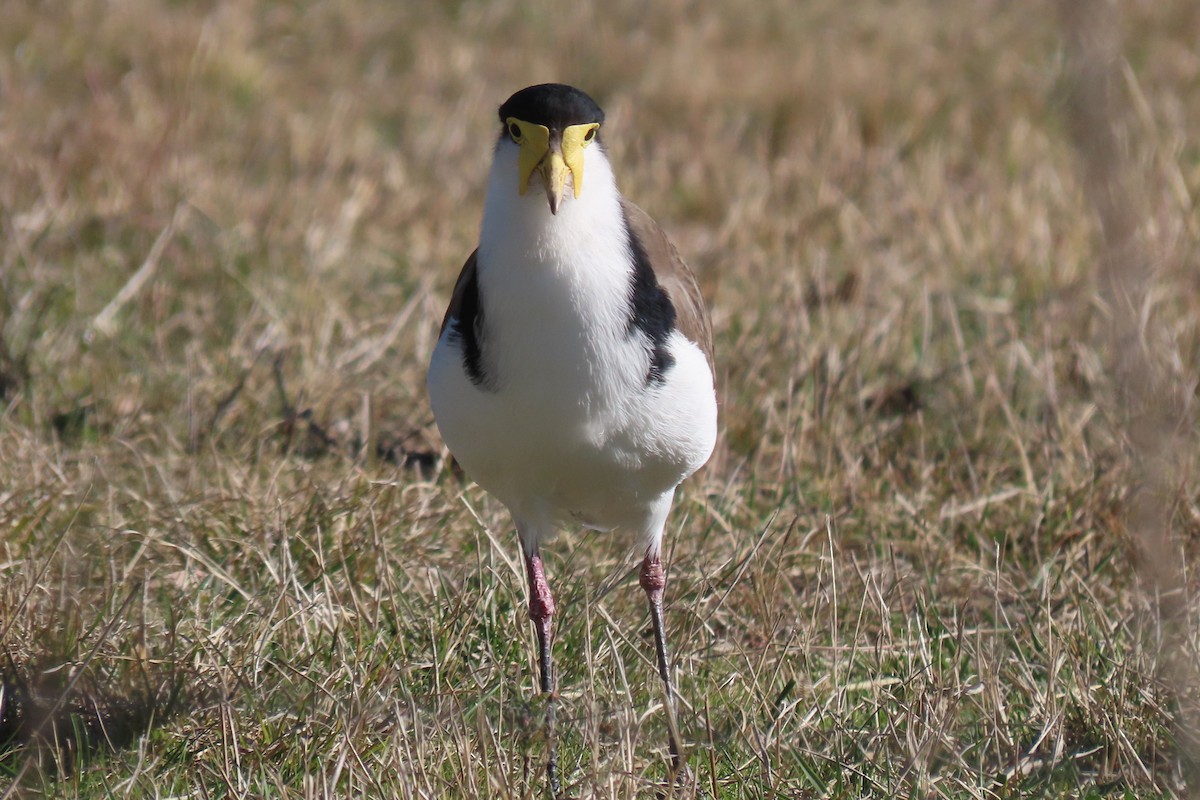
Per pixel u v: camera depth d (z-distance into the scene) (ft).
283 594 29.12
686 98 65.87
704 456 27.91
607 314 25.13
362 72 69.72
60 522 32.65
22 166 53.72
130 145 55.83
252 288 47.14
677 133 62.54
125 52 65.98
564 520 29.12
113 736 26.63
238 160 57.77
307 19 75.05
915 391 41.91
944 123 63.16
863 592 31.37
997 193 54.75
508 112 25.13
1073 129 23.00
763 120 63.93
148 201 52.49
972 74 68.18
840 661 29.71
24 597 28.37
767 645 28.76
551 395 25.36
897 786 24.62
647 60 70.49
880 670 28.35
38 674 26.89
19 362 41.11
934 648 30.12
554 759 25.62
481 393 25.82
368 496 34.14
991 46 71.26
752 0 78.64
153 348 43.68
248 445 38.17
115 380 41.50
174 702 27.04
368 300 47.75
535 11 77.61
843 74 67.05
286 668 28.04
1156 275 45.09
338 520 33.47
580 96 25.16
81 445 38.17
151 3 71.26
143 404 40.04
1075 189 53.52
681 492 36.50
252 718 26.84
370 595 30.94
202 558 31.01
